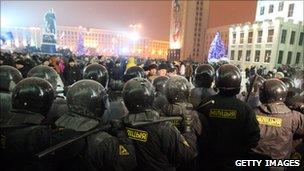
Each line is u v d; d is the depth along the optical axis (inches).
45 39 1099.3
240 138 102.0
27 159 75.0
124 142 78.1
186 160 83.4
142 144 81.2
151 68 221.3
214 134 104.1
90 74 136.4
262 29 1416.1
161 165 80.9
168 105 102.0
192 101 137.9
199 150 105.7
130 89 83.2
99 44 4015.8
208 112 105.4
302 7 1422.2
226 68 104.6
